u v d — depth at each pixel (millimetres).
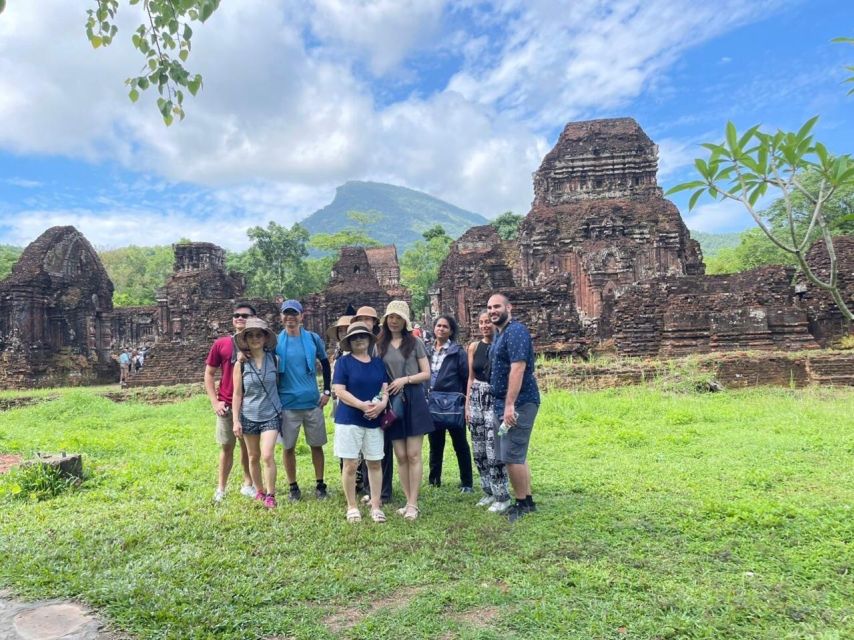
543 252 30734
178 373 23641
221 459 6488
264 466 6152
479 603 3887
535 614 3639
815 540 4691
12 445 10188
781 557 4406
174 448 10039
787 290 19984
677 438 8930
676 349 19328
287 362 6484
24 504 6258
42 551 4801
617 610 3689
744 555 4477
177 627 3590
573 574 4246
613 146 34250
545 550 4719
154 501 6363
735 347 18750
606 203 31141
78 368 30312
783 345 18625
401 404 5953
